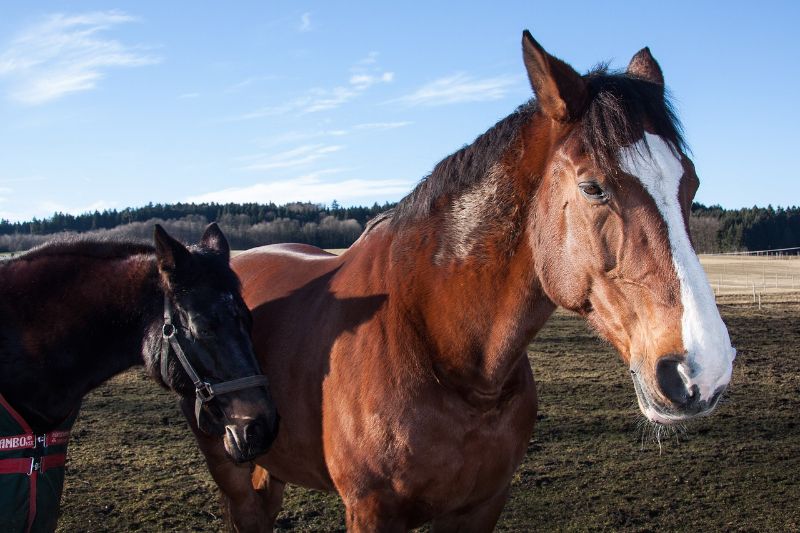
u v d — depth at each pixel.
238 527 3.64
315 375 2.88
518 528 4.68
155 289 3.24
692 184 2.08
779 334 13.44
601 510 4.96
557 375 9.60
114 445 6.41
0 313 3.07
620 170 2.01
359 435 2.60
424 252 2.64
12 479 2.87
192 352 3.05
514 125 2.48
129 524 4.69
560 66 2.17
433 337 2.55
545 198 2.28
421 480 2.52
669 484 5.45
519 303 2.42
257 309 3.48
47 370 3.11
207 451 3.47
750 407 7.81
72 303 3.19
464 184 2.59
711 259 43.03
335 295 2.95
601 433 6.82
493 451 2.61
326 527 4.74
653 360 1.93
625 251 2.01
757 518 4.81
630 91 2.11
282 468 3.31
